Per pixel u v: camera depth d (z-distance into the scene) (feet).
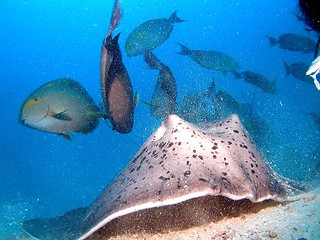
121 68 2.78
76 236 1.96
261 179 2.01
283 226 1.72
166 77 4.33
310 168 4.49
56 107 3.53
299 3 2.88
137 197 1.75
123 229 2.00
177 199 1.66
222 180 1.77
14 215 6.70
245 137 2.36
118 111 2.89
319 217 1.73
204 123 2.81
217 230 1.84
